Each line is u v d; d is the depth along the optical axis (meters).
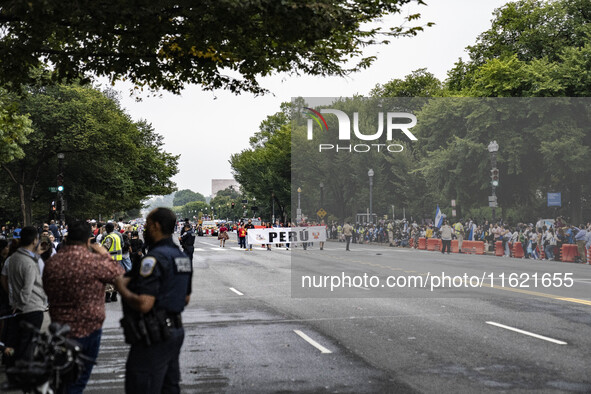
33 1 7.14
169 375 5.23
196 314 12.93
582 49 37.22
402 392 6.84
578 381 7.22
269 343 9.79
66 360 4.55
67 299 5.34
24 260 7.43
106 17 7.87
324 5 7.69
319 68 10.19
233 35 8.85
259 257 32.69
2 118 15.90
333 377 7.57
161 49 9.91
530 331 10.49
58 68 10.06
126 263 16.08
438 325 11.23
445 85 64.75
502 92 37.94
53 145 48.47
